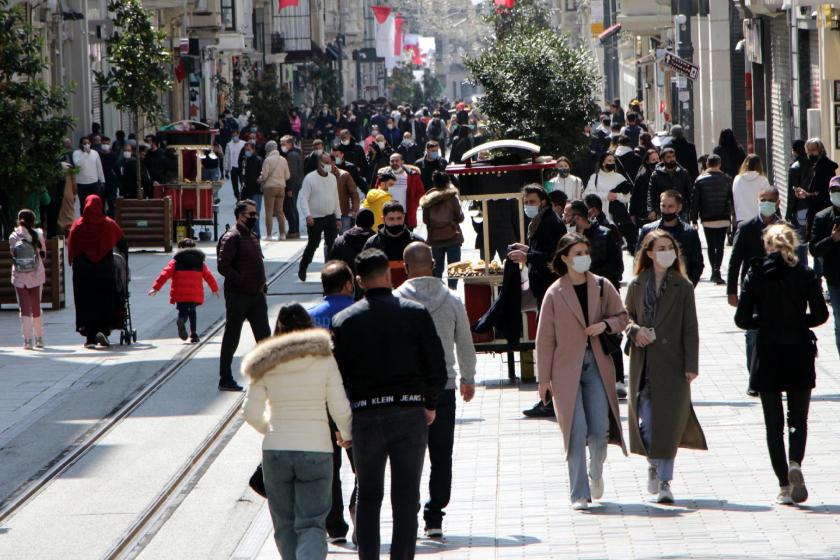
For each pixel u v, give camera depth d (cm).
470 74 7650
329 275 2475
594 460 2645
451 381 2467
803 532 2347
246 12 18538
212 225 8338
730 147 6525
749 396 3528
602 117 9031
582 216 3553
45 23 10544
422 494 2797
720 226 5600
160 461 3173
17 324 5303
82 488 2967
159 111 9788
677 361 2616
